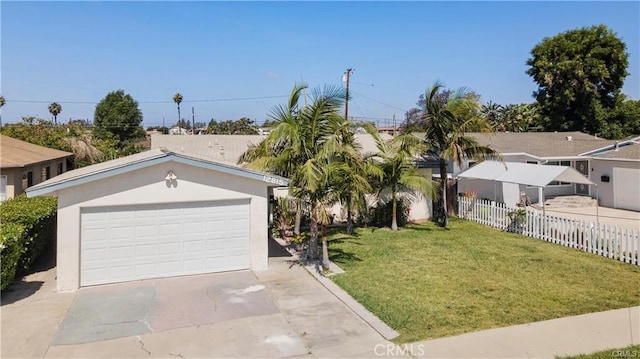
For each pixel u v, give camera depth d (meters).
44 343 7.10
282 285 10.11
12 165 16.23
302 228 17.03
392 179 17.25
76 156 30.94
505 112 51.16
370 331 7.53
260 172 11.24
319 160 10.91
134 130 64.75
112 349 6.90
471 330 7.50
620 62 36.03
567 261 12.28
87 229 10.03
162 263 10.68
